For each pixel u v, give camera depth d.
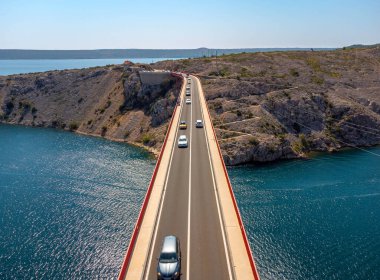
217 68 135.88
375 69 141.75
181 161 45.44
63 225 55.84
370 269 45.38
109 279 43.78
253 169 81.38
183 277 23.23
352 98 117.00
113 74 142.00
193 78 121.50
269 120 98.19
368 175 76.31
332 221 56.56
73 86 145.62
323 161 86.88
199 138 56.12
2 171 80.69
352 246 50.00
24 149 99.12
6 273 44.78
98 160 88.06
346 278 43.91
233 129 92.62
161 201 33.94
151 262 24.73
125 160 87.81
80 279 43.78
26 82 153.25
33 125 134.00
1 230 54.56
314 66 142.00
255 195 66.25
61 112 135.38
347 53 164.50
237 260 24.81
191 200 34.03
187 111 75.88
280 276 44.53
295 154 90.12
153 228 28.92
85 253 48.75
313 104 108.94
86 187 70.75
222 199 34.03
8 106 144.62
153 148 95.88
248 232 53.72
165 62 161.12
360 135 102.88
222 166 42.94
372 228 54.38
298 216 58.25
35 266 46.09
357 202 62.97
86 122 125.50
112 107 125.75
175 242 25.09
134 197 65.69
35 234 53.41
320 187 69.75
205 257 25.25
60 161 87.56
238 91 108.12
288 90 112.88
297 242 51.19
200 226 29.28
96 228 54.91
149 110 113.88
